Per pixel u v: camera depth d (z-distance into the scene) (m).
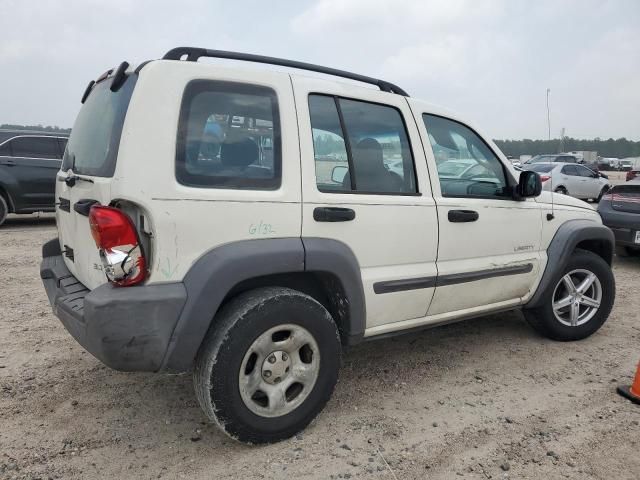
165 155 2.35
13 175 9.52
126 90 2.50
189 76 2.47
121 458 2.61
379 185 3.10
